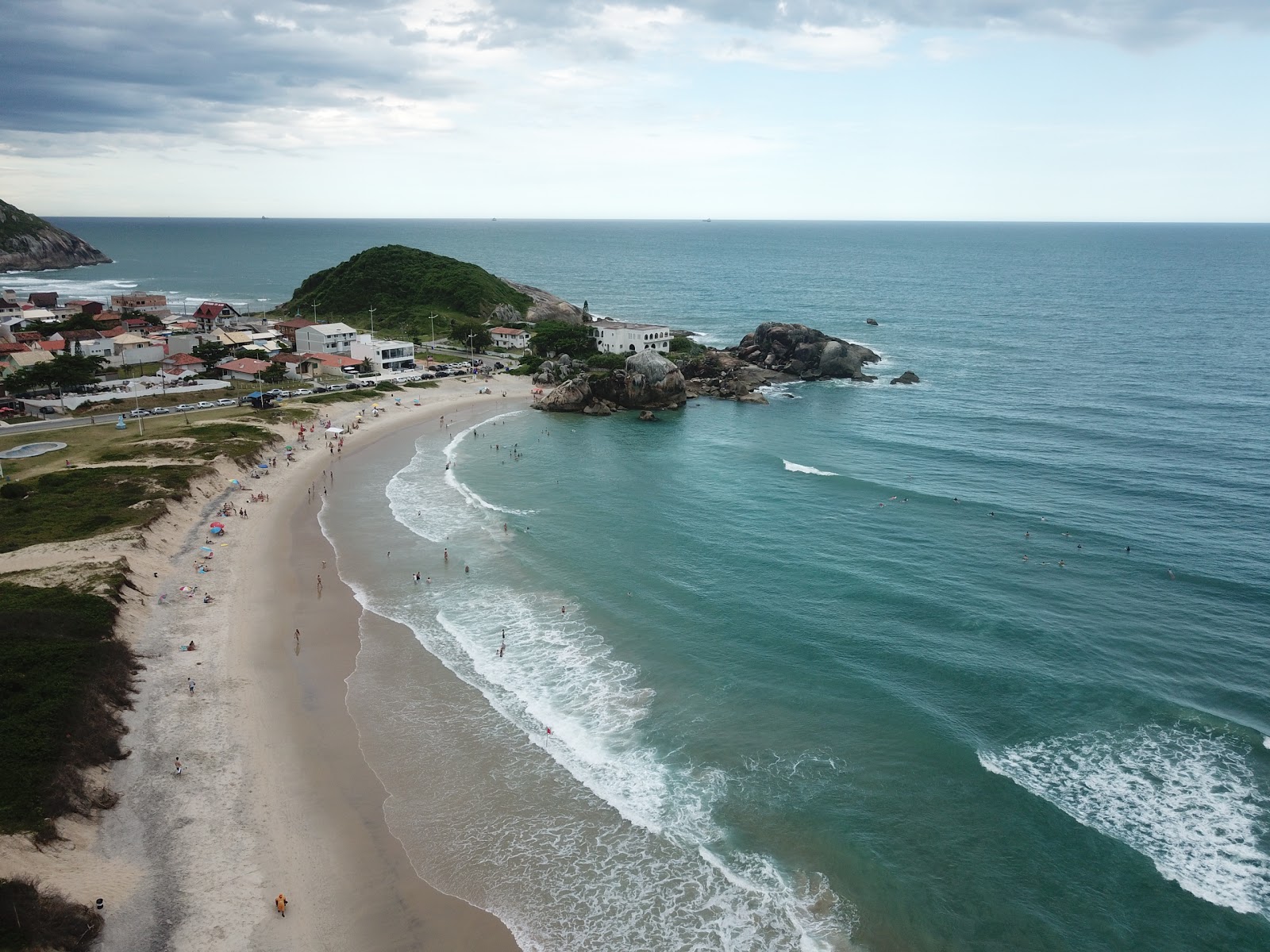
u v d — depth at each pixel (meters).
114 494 75.94
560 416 128.62
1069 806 41.03
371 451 104.31
